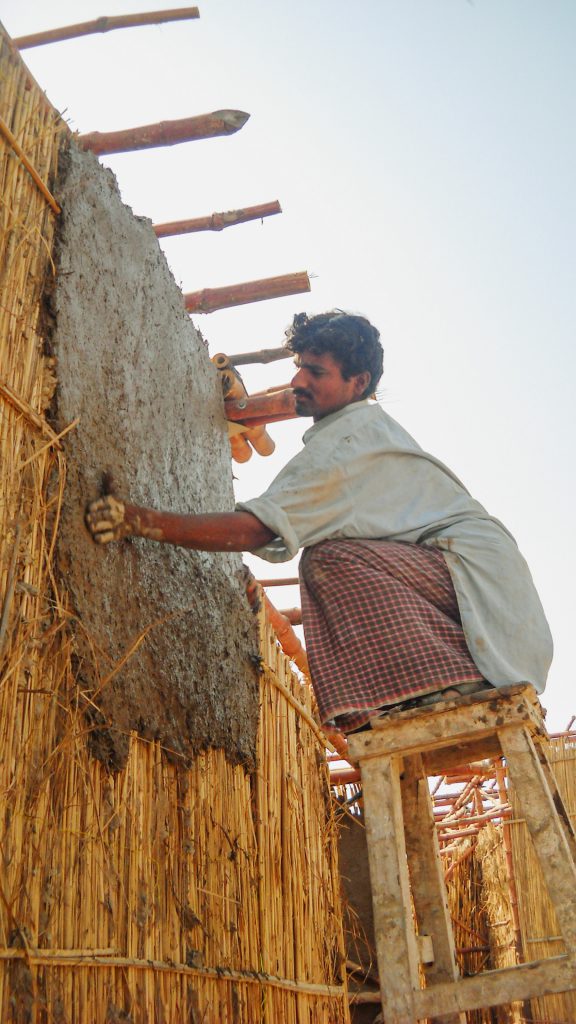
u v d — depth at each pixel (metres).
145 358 3.22
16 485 2.20
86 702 2.32
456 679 2.51
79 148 2.86
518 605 2.68
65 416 2.46
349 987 5.95
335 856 4.68
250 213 4.20
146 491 3.00
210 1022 2.77
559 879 2.20
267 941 3.42
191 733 2.99
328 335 3.00
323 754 4.90
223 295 4.50
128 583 2.72
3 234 2.31
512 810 9.10
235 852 3.22
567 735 8.66
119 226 3.12
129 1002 2.29
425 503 2.84
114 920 2.30
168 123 3.48
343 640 2.61
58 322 2.51
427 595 2.69
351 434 2.84
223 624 3.47
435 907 2.80
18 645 2.07
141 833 2.54
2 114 2.39
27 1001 1.89
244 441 5.13
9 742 2.01
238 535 2.59
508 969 2.15
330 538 2.74
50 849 2.09
